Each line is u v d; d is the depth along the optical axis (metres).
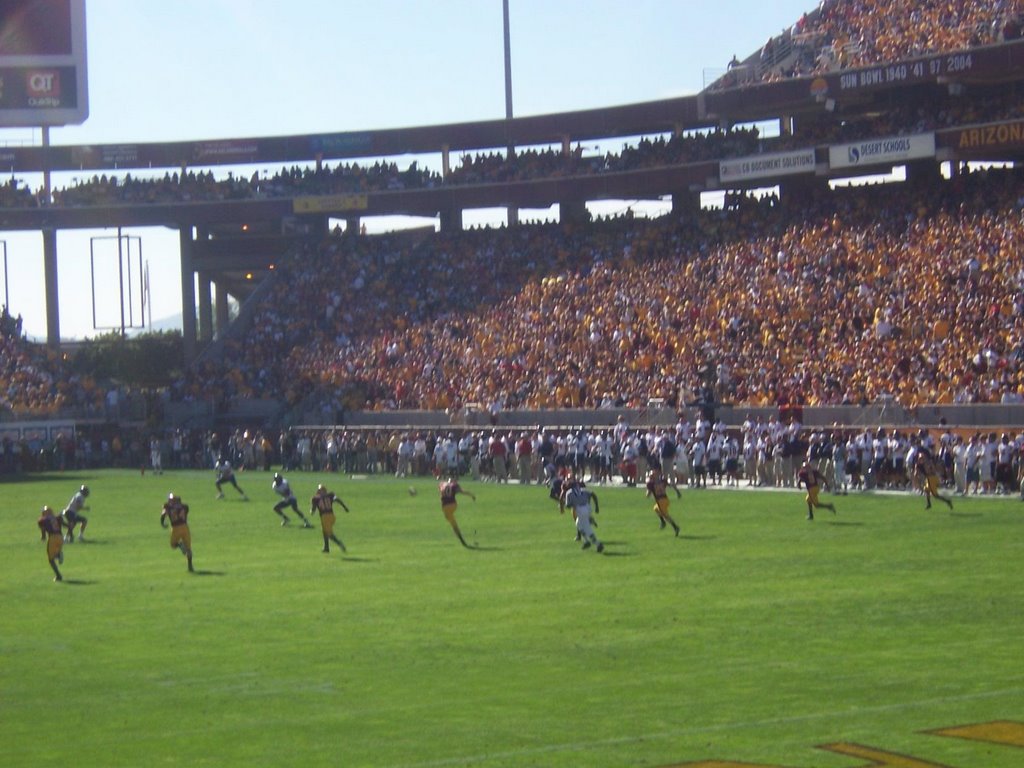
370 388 72.06
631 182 76.25
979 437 42.25
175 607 25.09
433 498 48.69
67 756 14.87
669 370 58.94
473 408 63.47
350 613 23.77
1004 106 60.31
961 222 57.81
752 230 67.94
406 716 16.25
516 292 74.94
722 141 73.19
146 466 75.38
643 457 52.03
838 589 24.52
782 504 41.47
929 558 28.20
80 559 33.25
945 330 51.56
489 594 25.41
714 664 18.56
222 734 15.66
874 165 65.19
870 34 68.56
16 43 72.94
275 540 36.41
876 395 49.59
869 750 14.18
